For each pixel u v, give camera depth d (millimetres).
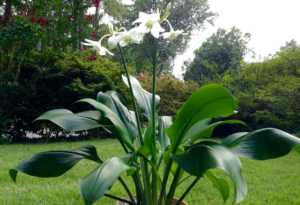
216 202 2283
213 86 1105
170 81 9109
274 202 2334
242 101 7555
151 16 1350
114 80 7902
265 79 7695
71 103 8109
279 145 1271
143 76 9953
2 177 2934
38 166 1320
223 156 1121
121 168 1105
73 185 2748
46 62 7379
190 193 2549
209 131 1686
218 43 20312
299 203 2312
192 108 1250
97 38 12703
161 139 1934
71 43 7082
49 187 2645
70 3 6832
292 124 6688
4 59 6938
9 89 6660
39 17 6590
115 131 1588
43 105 7902
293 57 7297
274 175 3383
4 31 6082
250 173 3510
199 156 1130
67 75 7727
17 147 5438
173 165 1729
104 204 2209
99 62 8414
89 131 8078
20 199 2289
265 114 7629
